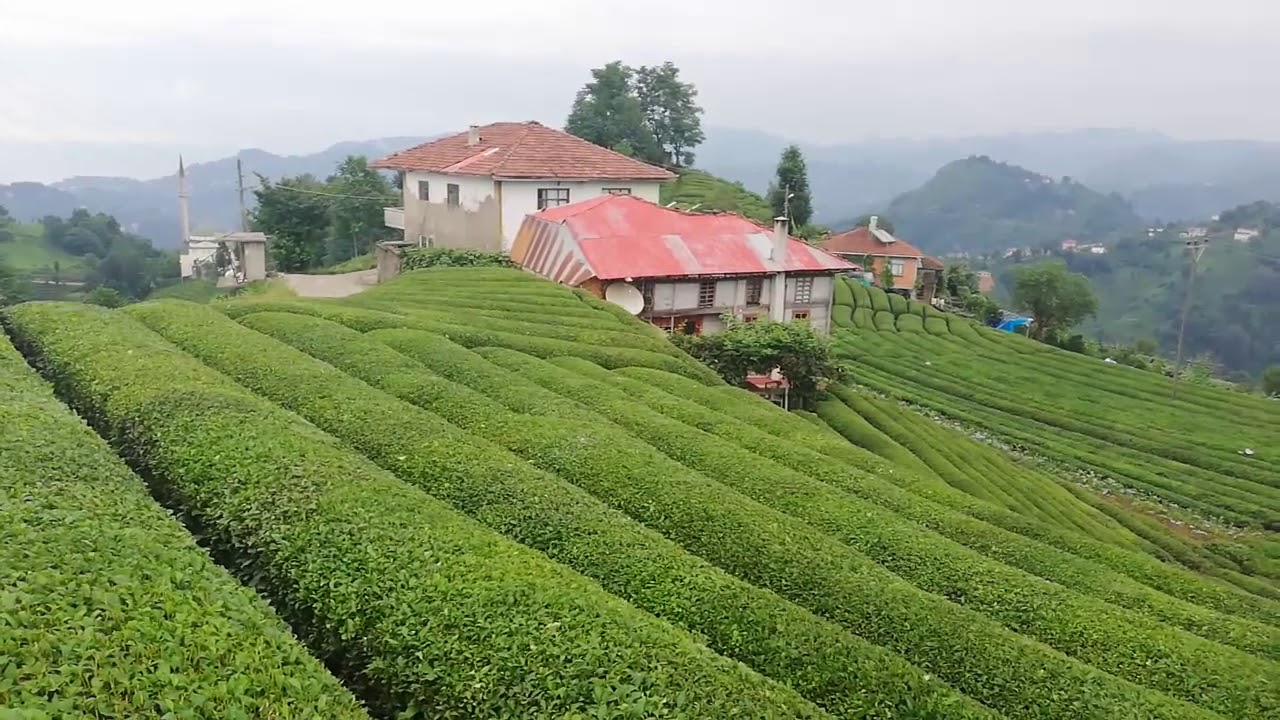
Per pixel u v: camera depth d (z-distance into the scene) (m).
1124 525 39.06
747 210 97.88
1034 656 15.62
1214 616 19.75
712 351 42.78
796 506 21.69
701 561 16.38
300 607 12.65
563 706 10.48
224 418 17.91
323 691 9.69
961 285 113.00
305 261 78.19
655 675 11.08
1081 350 87.69
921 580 19.11
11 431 14.84
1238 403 63.34
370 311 35.69
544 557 14.26
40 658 8.30
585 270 48.03
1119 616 18.12
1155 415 58.75
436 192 62.12
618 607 12.76
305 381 23.45
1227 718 15.02
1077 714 14.51
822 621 15.02
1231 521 42.62
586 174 58.41
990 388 62.38
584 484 20.69
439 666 11.16
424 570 12.92
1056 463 48.78
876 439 39.47
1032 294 90.75
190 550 12.07
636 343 38.81
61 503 12.25
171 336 27.59
